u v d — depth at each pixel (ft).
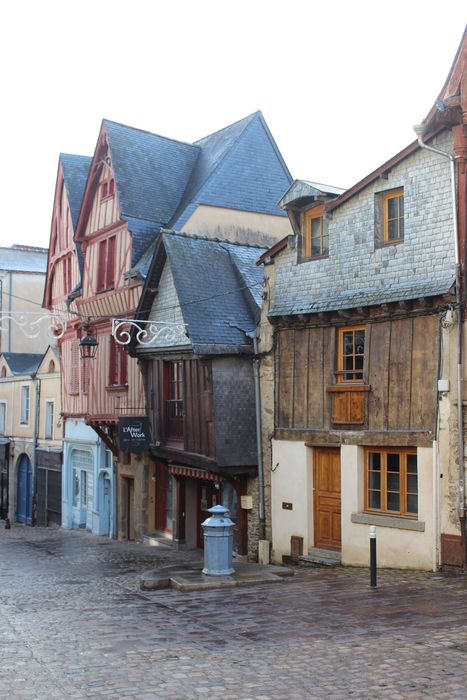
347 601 32.91
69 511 90.02
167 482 69.87
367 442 45.50
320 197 49.01
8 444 109.50
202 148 84.74
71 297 85.25
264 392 54.13
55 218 94.38
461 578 38.22
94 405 78.89
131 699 20.57
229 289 58.65
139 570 51.55
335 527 48.73
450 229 41.93
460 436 40.09
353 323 47.24
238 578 39.01
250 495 54.85
